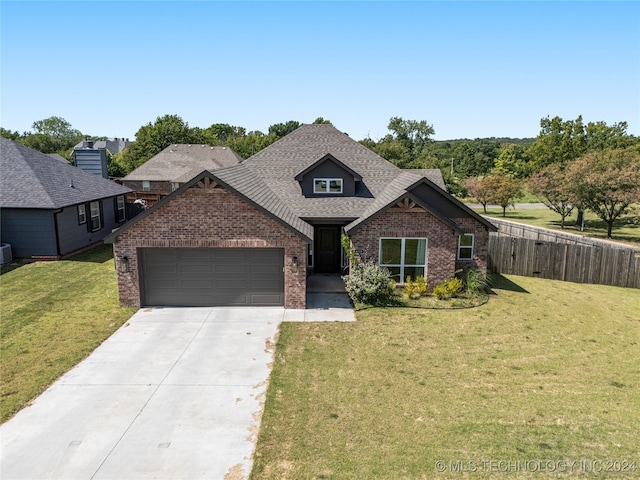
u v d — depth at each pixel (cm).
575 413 938
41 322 1416
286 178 2166
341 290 1808
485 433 859
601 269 2170
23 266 2122
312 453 798
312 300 1680
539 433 863
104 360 1166
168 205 1509
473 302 1689
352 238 1744
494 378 1097
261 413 930
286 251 1538
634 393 1037
